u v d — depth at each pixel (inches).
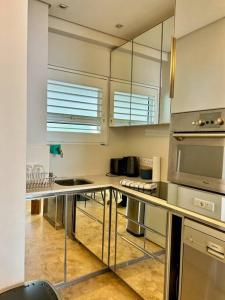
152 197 69.6
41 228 75.6
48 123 97.7
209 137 55.6
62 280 79.2
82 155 106.8
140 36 94.6
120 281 82.2
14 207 50.9
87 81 106.7
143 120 92.4
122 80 104.9
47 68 87.8
